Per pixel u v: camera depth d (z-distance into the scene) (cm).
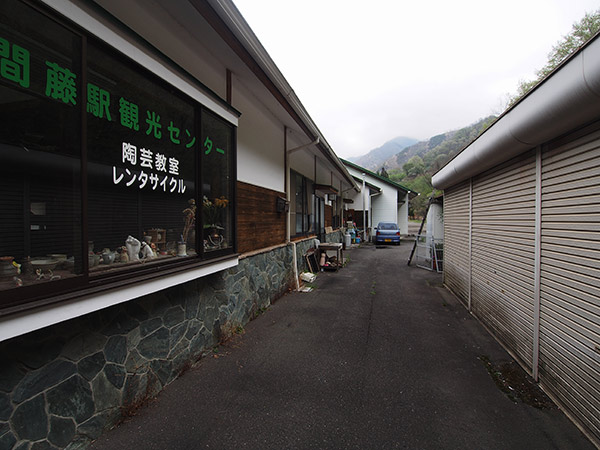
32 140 152
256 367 287
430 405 228
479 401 233
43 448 160
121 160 201
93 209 187
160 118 230
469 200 462
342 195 1493
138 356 225
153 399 234
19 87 142
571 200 215
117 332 208
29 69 144
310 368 286
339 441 190
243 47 299
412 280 708
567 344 218
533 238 268
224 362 297
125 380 212
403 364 294
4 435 144
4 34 135
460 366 290
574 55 179
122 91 199
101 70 181
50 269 155
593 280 193
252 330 385
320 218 1005
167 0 238
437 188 642
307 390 248
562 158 227
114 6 210
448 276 612
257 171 462
